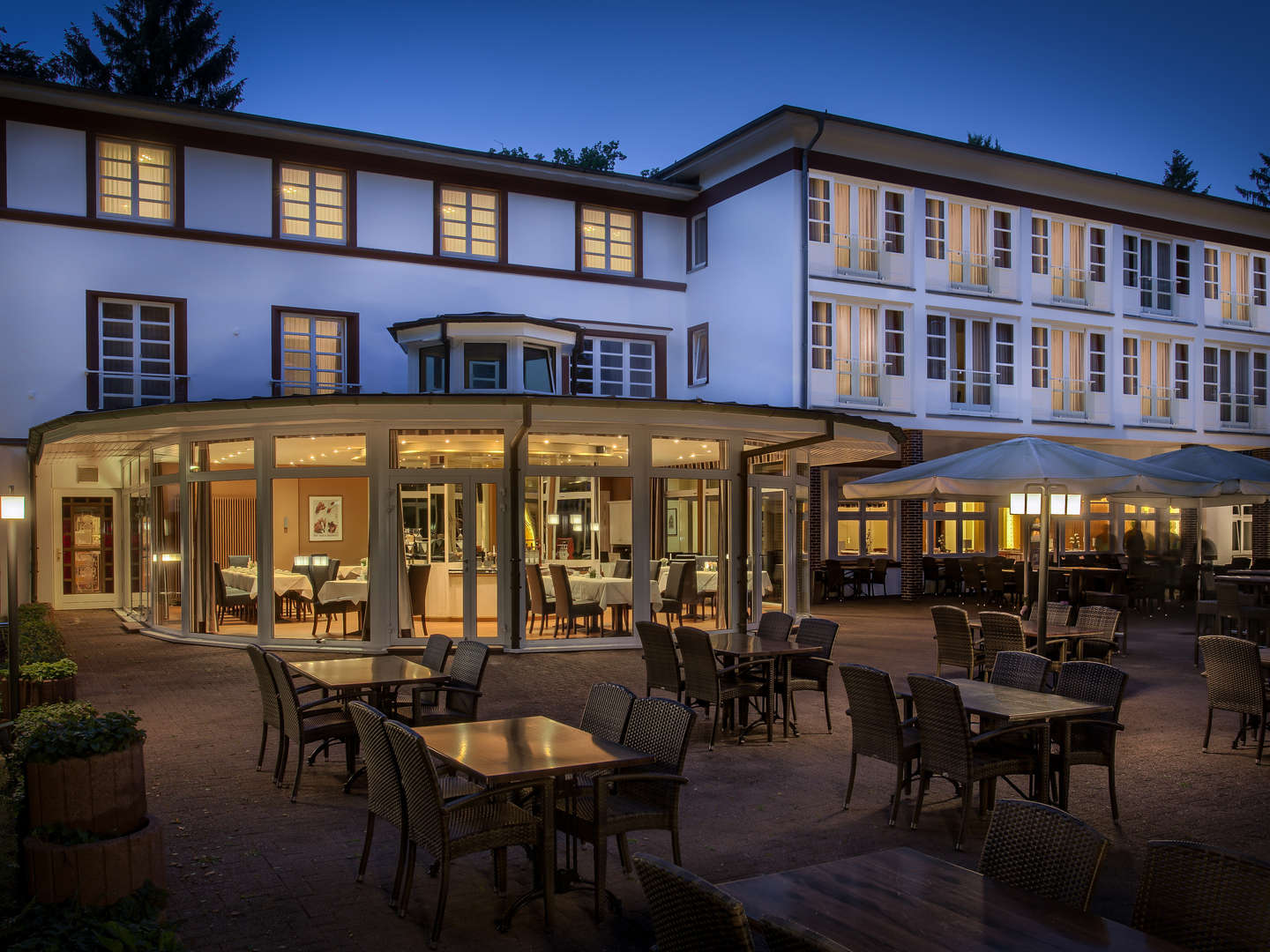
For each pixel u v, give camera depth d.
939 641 10.96
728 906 2.71
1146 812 6.61
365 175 20.47
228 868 5.55
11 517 8.03
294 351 19.81
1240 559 24.16
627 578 14.29
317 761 7.96
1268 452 28.58
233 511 14.59
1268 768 7.77
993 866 3.72
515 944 4.61
